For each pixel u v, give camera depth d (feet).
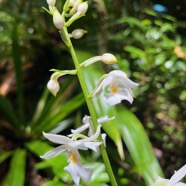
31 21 1.26
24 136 1.13
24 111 1.27
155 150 1.26
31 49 1.31
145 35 1.15
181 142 1.26
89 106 0.45
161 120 1.27
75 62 0.46
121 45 1.20
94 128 0.45
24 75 1.33
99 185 0.85
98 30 1.14
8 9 1.24
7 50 1.32
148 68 1.17
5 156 1.05
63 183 0.89
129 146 0.88
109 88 0.46
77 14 0.47
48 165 0.90
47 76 1.35
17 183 0.92
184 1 1.24
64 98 1.13
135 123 0.92
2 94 1.23
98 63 0.99
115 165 1.08
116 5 1.22
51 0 0.47
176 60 1.11
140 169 0.86
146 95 1.23
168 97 1.23
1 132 1.14
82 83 0.46
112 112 0.88
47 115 1.11
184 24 1.16
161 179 0.46
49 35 1.28
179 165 1.25
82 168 0.44
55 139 0.43
